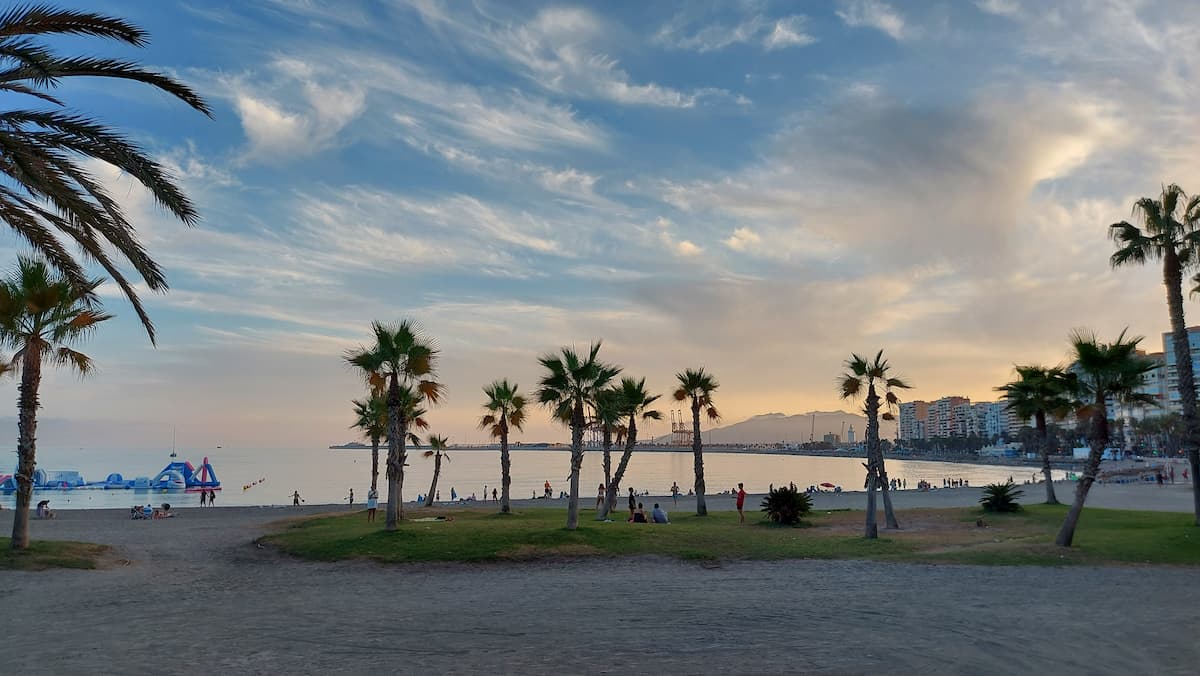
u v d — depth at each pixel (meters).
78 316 23.23
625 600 15.83
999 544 24.97
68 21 11.38
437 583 18.91
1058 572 19.77
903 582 18.23
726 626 12.95
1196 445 29.05
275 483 129.00
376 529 29.38
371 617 14.02
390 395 29.14
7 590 17.41
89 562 21.78
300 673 9.93
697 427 41.84
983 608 14.57
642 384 38.69
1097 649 11.12
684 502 56.25
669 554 23.55
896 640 11.77
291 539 27.72
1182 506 45.38
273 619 13.84
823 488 94.38
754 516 40.06
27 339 22.97
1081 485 24.28
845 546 25.34
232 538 29.77
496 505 54.22
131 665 10.35
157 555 24.62
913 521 35.91
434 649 11.30
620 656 10.79
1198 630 12.45
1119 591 16.62
